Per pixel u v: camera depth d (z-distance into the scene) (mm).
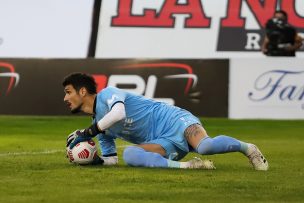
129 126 25000
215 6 67688
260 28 67188
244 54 67250
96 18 67875
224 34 67438
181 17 67875
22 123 52375
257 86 54469
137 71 55531
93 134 24875
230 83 54688
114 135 25438
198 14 67750
